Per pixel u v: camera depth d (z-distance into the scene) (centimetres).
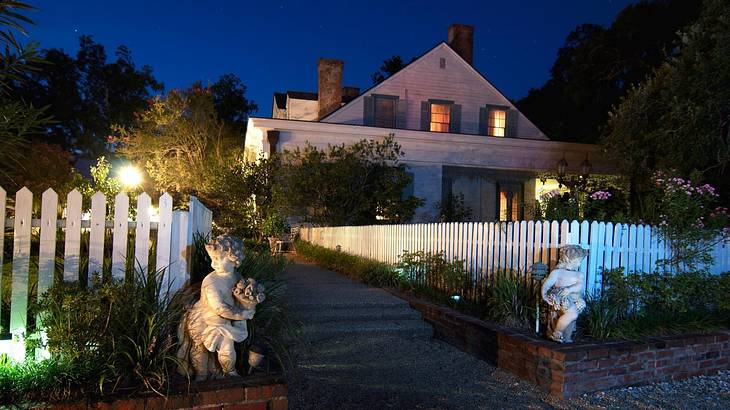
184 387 330
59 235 495
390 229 1012
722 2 1120
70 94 3838
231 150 2698
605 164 1975
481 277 696
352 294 814
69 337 334
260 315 418
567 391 462
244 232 1630
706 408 451
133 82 4125
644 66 2119
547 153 1911
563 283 505
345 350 609
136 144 2578
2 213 375
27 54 357
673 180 695
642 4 2012
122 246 396
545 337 526
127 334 339
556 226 574
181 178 2559
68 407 307
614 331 533
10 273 521
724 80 1084
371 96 1884
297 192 1529
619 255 603
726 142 1129
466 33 2216
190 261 425
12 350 362
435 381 505
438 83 1956
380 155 1623
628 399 465
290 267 1215
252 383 340
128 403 313
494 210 1867
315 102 2330
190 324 342
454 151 1809
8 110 362
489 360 562
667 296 584
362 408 430
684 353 531
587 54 2309
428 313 706
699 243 657
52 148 1617
